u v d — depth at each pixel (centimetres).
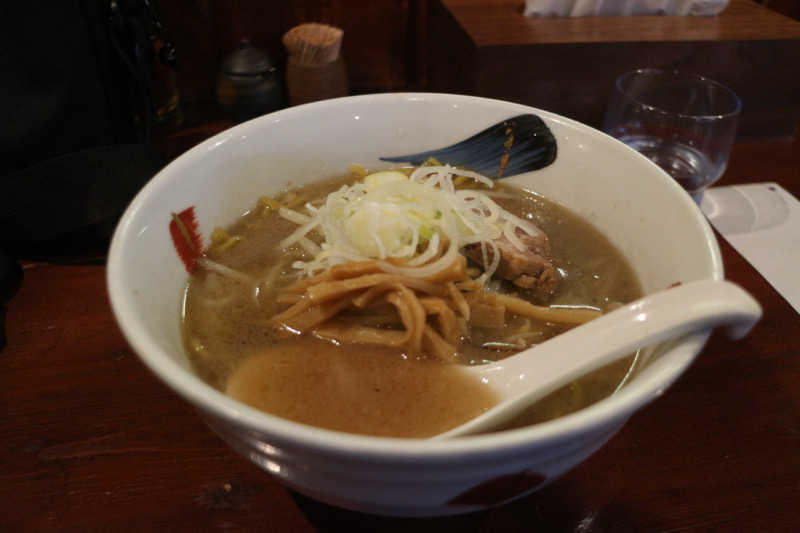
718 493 25
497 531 24
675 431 27
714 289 20
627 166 30
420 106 34
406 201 30
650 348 23
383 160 35
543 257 31
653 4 51
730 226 40
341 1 56
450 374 25
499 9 52
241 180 31
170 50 41
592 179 32
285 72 57
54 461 25
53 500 24
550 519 24
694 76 45
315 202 33
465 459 15
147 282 24
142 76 41
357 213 29
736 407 28
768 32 48
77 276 34
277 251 31
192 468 25
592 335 22
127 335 18
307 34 53
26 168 35
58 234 34
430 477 16
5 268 32
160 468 25
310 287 27
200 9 53
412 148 35
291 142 33
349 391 24
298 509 24
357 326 27
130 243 23
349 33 58
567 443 16
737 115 41
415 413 23
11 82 34
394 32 59
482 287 29
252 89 52
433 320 27
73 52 36
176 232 27
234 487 25
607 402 17
